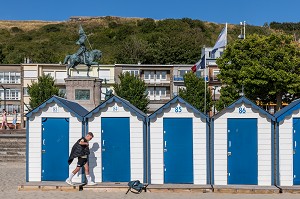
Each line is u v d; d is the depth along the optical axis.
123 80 69.94
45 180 18.39
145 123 18.11
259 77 50.91
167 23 142.50
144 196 16.11
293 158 17.70
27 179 18.41
